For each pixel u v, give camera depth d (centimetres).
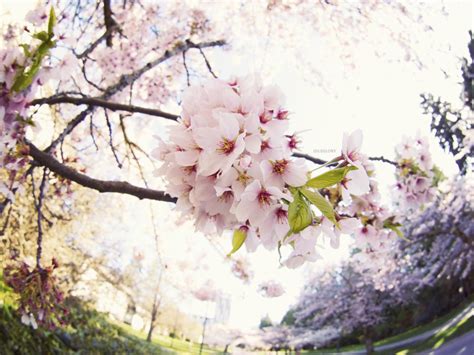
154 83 404
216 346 1900
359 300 1302
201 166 62
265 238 68
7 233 276
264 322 2148
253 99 65
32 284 156
